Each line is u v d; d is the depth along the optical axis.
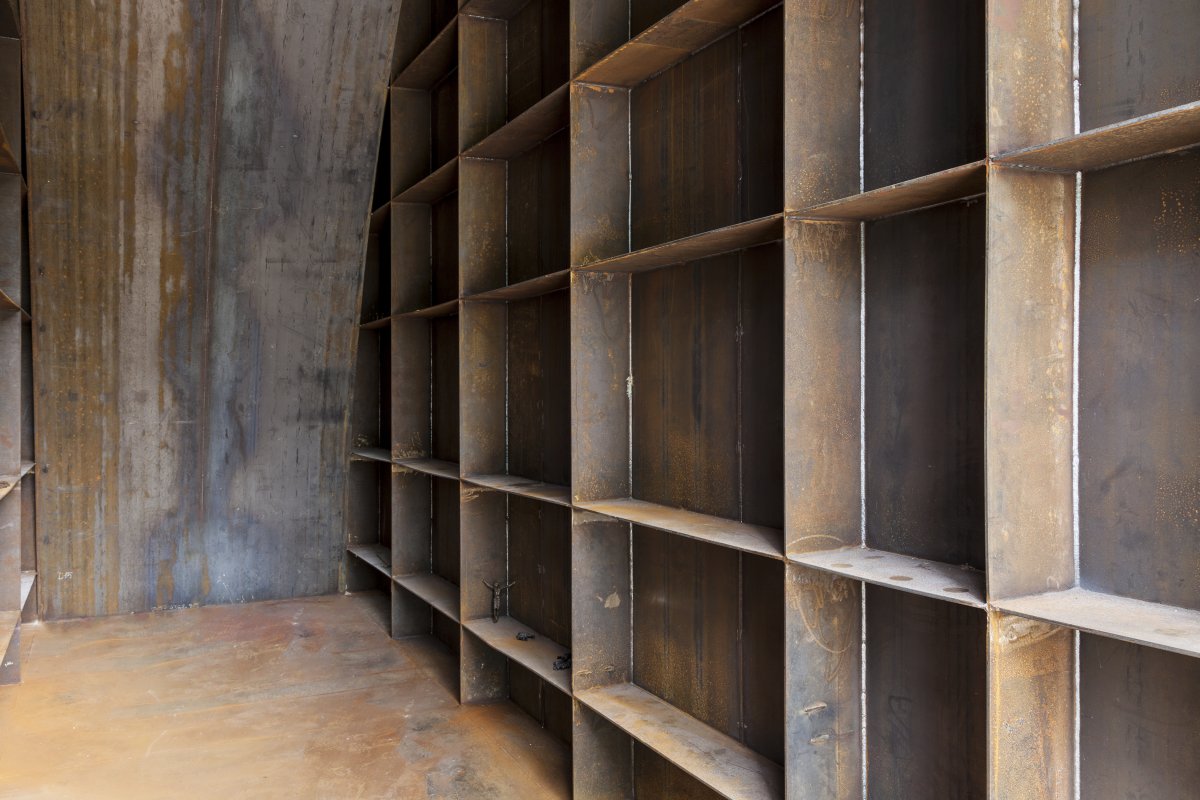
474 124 4.36
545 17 4.03
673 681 3.21
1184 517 1.66
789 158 2.24
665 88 3.20
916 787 2.22
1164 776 1.71
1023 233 1.77
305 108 4.96
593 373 3.35
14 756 3.75
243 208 5.23
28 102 4.55
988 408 1.73
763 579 2.74
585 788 3.35
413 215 5.55
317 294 5.77
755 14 2.72
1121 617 1.61
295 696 4.52
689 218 3.07
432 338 5.62
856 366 2.35
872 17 2.33
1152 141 1.59
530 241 4.23
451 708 4.38
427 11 5.47
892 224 2.27
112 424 5.72
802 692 2.28
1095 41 1.81
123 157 4.84
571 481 3.43
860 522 2.36
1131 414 1.75
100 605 6.02
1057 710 1.83
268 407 6.10
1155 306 1.70
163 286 5.37
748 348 2.79
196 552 6.25
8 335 4.68
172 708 4.33
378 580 6.79
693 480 3.07
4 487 4.20
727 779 2.57
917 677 2.22
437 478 5.58
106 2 4.28
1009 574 1.75
